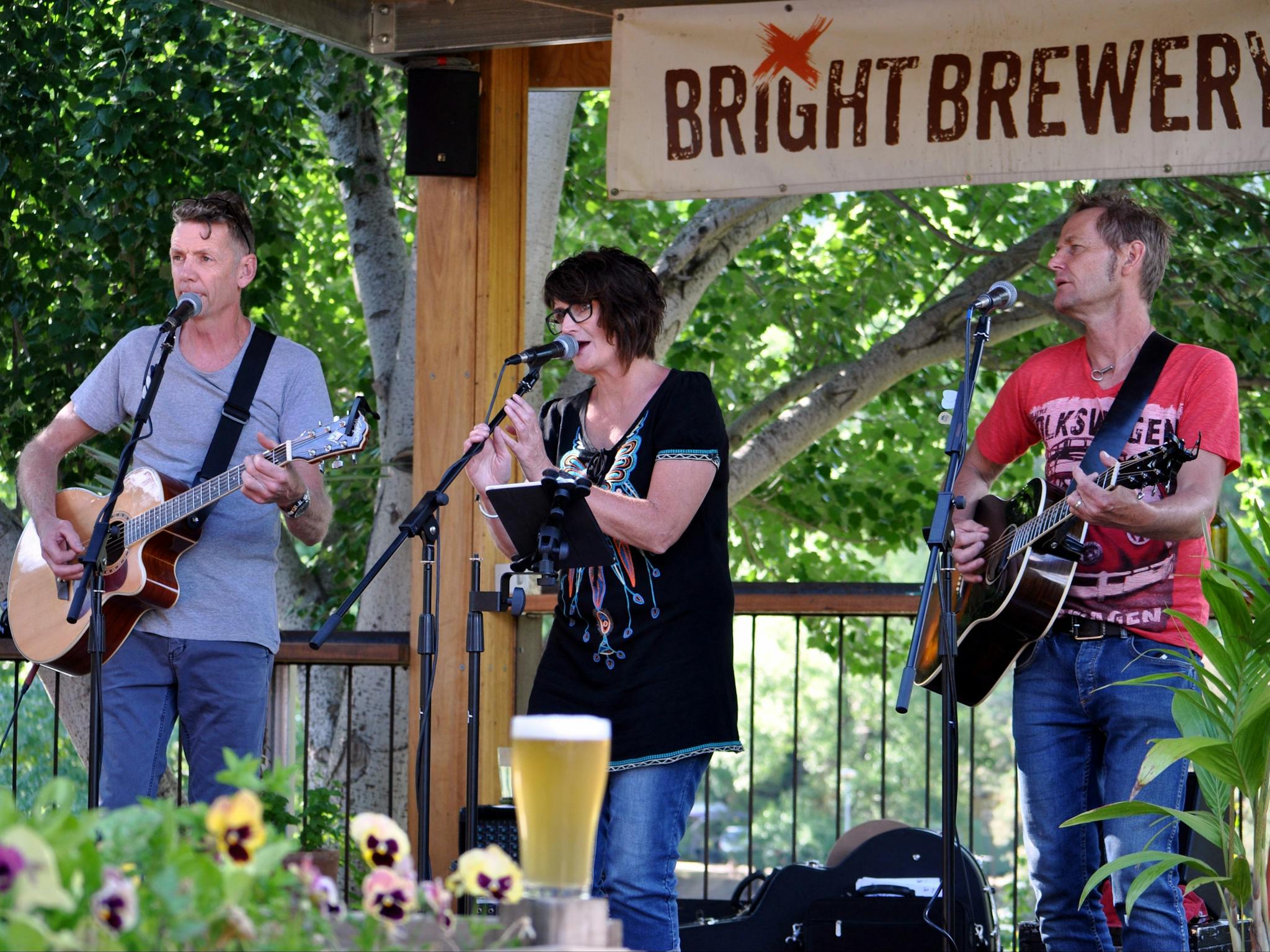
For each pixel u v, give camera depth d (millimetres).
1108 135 6980
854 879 6934
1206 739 4242
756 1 7430
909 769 39188
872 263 15781
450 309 7750
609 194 7551
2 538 10633
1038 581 5281
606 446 5152
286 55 11273
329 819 8805
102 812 2604
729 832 38312
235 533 5879
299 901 2561
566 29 7613
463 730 7512
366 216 12789
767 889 6934
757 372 16219
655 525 4863
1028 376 5773
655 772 4898
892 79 7250
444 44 7656
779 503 16109
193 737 5801
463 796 7477
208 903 2309
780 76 7371
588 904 2684
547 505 4652
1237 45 6809
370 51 7746
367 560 12375
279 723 8281
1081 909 5328
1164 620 5160
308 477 5871
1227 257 13453
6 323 11805
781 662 38781
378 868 2654
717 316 15227
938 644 5434
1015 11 7078
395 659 7766
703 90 7461
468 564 7594
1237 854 4340
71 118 11750
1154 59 6914
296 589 13648
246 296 12000
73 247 11828
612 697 4953
